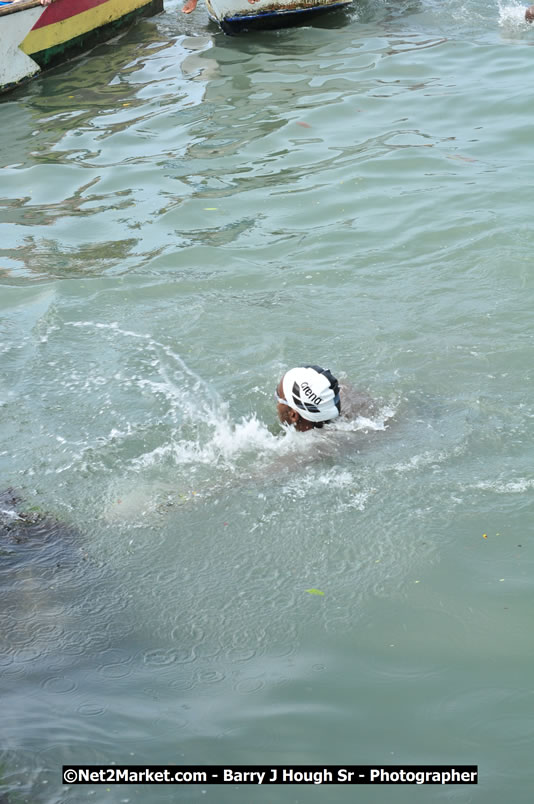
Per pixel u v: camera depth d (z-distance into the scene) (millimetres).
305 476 4957
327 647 3701
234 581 4168
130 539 4531
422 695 3396
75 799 2943
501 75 11875
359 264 7430
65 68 13789
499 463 4914
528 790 2947
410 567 4164
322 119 10930
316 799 2934
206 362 6156
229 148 10305
